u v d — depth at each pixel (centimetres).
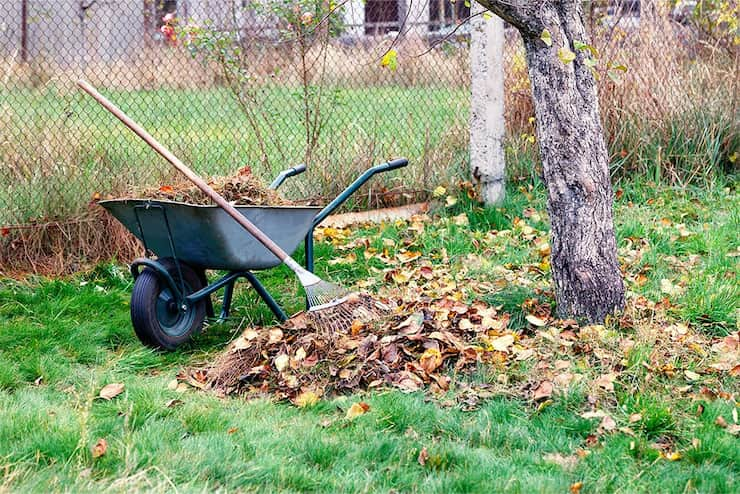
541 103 472
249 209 483
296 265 482
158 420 388
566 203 479
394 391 409
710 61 872
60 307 561
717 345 465
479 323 493
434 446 360
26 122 691
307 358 443
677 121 837
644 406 390
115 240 657
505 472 339
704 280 561
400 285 601
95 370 470
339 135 758
